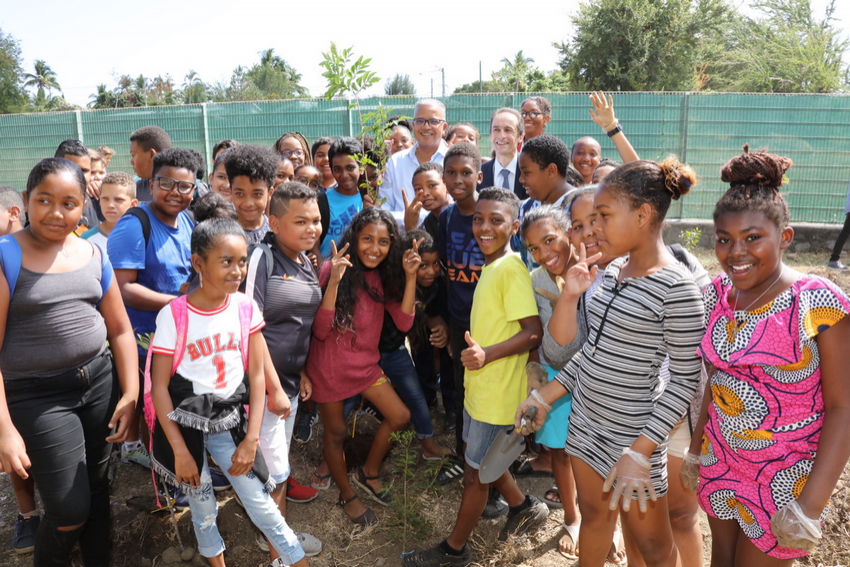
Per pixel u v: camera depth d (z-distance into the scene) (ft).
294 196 10.78
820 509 6.75
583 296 9.90
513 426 10.49
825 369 6.81
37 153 40.09
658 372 8.22
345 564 11.32
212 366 9.46
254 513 9.91
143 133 16.96
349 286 11.49
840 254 32.12
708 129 34.30
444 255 13.29
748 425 7.34
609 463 8.36
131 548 11.88
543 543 11.62
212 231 9.05
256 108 37.50
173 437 9.28
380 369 12.32
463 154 12.57
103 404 10.28
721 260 7.23
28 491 11.78
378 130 14.52
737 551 8.07
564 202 11.84
